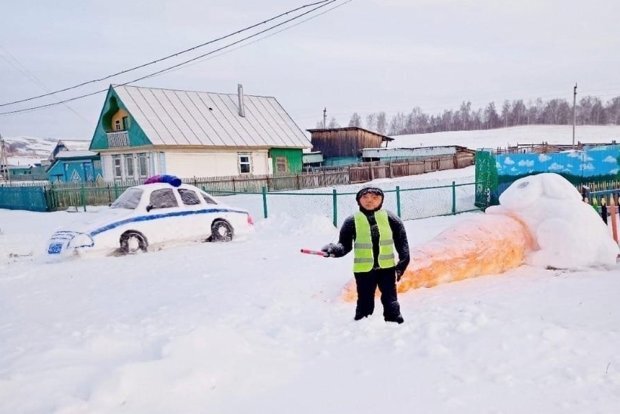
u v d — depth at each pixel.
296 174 33.78
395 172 38.97
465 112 171.25
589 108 150.12
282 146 36.81
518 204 8.10
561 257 7.59
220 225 11.90
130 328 4.93
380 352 4.23
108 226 10.21
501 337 4.50
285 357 4.05
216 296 6.39
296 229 13.45
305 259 9.12
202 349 3.77
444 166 43.78
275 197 26.34
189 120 33.97
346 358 4.09
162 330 4.79
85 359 3.77
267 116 38.84
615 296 5.99
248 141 34.97
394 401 3.33
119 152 34.72
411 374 3.76
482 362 3.97
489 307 5.62
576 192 8.18
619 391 3.44
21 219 21.61
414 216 16.61
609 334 4.55
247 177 31.67
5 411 2.93
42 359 3.72
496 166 16.78
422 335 4.61
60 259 9.87
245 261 9.15
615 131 111.38
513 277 7.23
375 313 5.41
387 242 5.11
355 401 3.33
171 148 31.55
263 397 3.36
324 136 48.47
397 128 182.25
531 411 3.18
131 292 7.07
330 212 19.53
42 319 5.82
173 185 11.66
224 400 3.28
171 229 11.06
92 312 6.04
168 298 6.54
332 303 6.02
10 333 5.12
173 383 3.31
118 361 3.71
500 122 162.50
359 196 5.16
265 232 13.63
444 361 4.01
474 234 7.32
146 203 10.95
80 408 2.97
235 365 3.70
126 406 3.07
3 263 10.44
